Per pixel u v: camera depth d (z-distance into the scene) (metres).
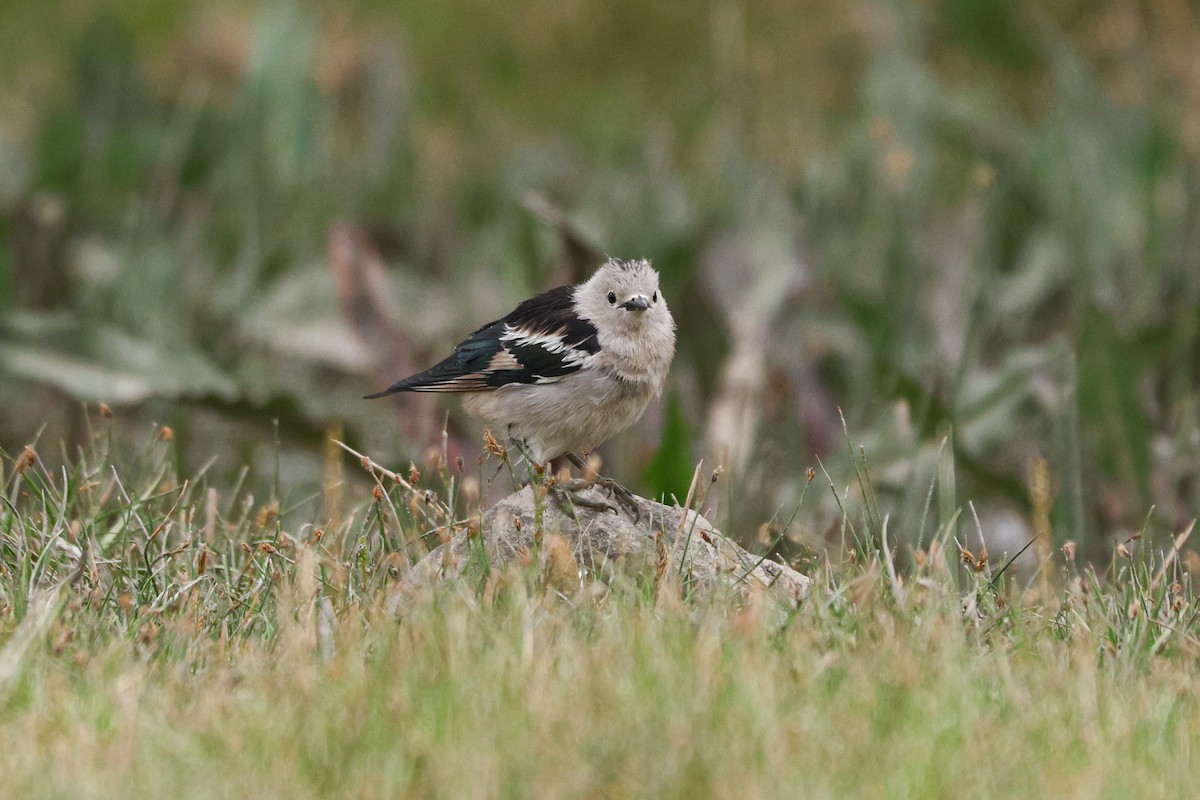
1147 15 21.34
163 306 16.08
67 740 6.67
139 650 7.80
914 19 19.58
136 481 10.68
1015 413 13.59
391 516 9.59
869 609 8.07
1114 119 17.16
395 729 6.75
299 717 6.84
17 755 6.54
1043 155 17.48
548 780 6.29
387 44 20.52
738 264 15.52
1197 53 19.28
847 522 9.73
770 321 14.98
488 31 25.97
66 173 17.47
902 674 7.20
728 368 14.36
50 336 14.04
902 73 18.67
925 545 11.80
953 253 17.42
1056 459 12.64
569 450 9.92
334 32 21.39
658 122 20.92
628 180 18.11
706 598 8.24
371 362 14.16
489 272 17.09
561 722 6.68
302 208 18.12
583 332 9.61
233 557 9.34
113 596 8.62
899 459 12.61
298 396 12.91
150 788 6.25
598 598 8.32
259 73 17.91
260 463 13.89
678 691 6.90
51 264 17.19
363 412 15.60
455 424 13.73
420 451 13.45
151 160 17.59
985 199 17.33
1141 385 13.72
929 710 6.92
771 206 16.56
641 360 9.64
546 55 25.53
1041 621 8.43
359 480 13.05
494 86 24.88
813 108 23.09
